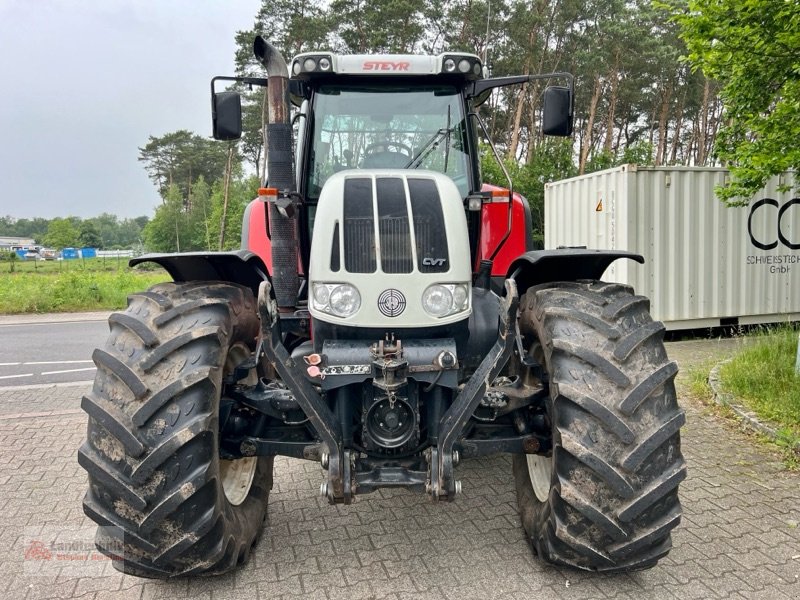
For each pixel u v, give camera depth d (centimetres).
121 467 231
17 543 326
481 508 362
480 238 394
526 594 271
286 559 305
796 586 278
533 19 2527
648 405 241
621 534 237
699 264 898
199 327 250
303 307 356
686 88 3256
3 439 502
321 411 255
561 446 239
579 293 272
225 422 283
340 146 393
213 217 5144
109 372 241
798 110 473
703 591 274
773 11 457
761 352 635
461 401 257
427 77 390
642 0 2981
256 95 3300
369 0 2683
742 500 370
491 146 399
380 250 270
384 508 365
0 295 1605
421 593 273
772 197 917
